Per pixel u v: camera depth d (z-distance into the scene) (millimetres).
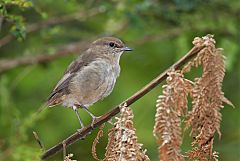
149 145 15094
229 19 15164
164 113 5777
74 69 10477
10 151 11430
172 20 14734
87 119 15586
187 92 6000
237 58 16047
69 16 14680
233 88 16156
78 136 7156
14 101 15578
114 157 6074
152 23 14969
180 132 5762
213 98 6031
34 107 15805
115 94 15969
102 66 10492
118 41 10914
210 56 6031
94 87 10414
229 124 15977
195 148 6109
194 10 14328
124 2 14102
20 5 9219
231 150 15164
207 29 15180
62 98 10547
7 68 14430
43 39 15500
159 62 16359
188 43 15516
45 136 15305
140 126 15406
